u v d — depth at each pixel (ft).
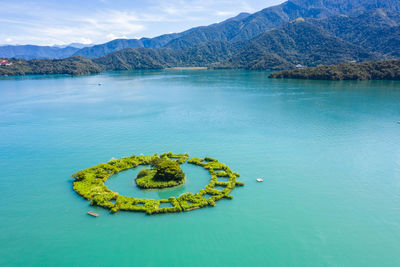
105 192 213.46
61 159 287.69
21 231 174.29
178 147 315.78
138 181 229.04
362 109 496.23
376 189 220.64
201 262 147.95
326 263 147.02
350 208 195.52
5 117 489.67
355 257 151.02
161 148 313.94
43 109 558.56
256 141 331.77
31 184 234.38
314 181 233.76
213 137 349.20
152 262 148.46
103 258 151.64
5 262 149.89
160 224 178.50
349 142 325.01
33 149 318.65
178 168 233.35
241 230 172.96
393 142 323.78
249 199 206.49
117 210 191.21
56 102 642.22
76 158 289.94
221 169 253.85
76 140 348.18
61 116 487.61
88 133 376.89
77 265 147.02
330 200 205.57
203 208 194.49
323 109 502.38
